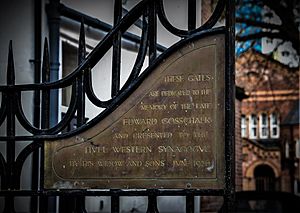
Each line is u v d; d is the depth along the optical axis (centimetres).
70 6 953
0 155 534
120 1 539
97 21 978
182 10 1019
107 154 514
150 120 507
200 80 499
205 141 492
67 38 976
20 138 532
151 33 518
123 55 1007
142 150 506
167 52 506
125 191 504
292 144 5412
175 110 502
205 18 1208
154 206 499
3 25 852
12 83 538
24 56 876
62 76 964
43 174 526
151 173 502
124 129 512
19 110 536
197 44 502
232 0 500
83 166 519
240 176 2942
